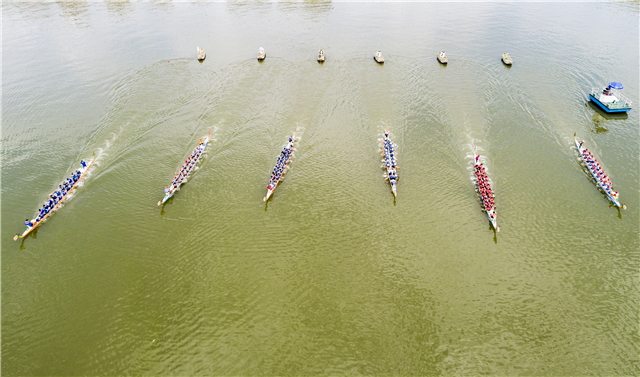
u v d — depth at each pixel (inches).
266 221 2161.7
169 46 4409.5
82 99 3326.8
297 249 1993.1
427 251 1978.3
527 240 2027.6
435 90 3444.9
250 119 3046.3
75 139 2822.3
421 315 1688.0
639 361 1518.2
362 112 3132.4
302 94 3388.3
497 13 5388.8
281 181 2448.3
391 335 1619.1
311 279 1844.2
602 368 1501.0
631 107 3149.6
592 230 2071.9
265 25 5059.1
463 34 4707.2
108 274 1879.9
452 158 2603.3
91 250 2001.7
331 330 1636.3
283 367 1517.0
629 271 1855.3
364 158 2640.3
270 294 1777.8
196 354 1563.7
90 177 2475.4
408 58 4094.5
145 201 2299.5
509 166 2529.5
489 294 1768.0
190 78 3673.7
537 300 1740.9
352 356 1549.0
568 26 4817.9
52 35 4746.6
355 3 6008.9
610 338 1594.5
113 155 2662.4
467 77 3663.9
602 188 2329.0
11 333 1641.2
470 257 1942.7
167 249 2003.0
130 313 1712.6
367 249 1990.7
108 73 3777.1
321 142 2795.3
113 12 5600.4
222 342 1600.6
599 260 1913.1
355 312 1702.8
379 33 4773.6
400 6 5826.8
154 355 1563.7
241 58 4089.6
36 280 1859.0
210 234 2084.2
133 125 2970.0
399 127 2940.5
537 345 1576.0
